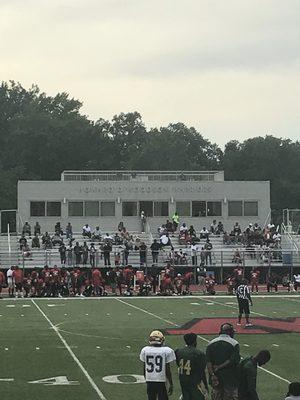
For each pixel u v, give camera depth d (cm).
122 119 13600
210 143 13862
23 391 1741
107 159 11706
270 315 3366
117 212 6475
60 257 5378
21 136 11356
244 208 6581
